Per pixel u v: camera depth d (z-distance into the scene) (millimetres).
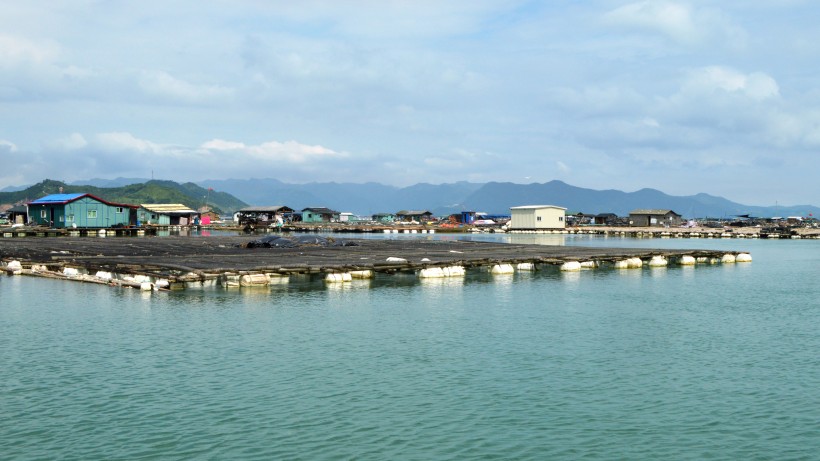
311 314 36438
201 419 20469
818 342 31016
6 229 116562
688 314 38219
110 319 34625
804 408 21844
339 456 18000
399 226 179875
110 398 22203
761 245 118625
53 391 22875
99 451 18188
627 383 24297
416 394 22859
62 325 33094
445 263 55219
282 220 179250
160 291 44156
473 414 21062
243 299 41188
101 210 125000
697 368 26312
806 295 46688
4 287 46188
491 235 153750
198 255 64750
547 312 38156
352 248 79125
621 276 57469
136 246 78438
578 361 27172
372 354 27938
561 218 170250
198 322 34000
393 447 18578
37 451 18156
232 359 26969
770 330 33750
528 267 60125
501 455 18172
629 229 181875
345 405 21750
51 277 51781
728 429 20094
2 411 20984
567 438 19312
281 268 49031
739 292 48062
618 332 32875
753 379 24922
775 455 18375
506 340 30766
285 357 27344
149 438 19047
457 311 38031
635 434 19672
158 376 24609
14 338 30328
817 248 108688
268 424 20109
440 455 18125
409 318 35719
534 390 23391
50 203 122250
